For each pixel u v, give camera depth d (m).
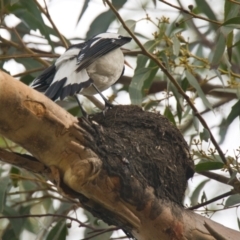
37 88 10.20
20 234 11.85
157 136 9.49
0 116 7.66
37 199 12.16
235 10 11.12
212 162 10.53
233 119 12.01
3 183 10.78
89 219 11.81
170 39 11.77
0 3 12.23
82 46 10.00
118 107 10.07
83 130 8.19
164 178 9.13
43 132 7.98
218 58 10.78
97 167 8.20
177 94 11.37
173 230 8.98
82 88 8.93
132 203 8.67
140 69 11.76
